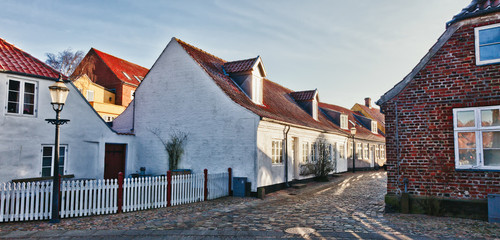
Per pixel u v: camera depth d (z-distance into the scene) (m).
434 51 9.53
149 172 15.68
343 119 28.84
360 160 30.23
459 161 9.01
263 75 17.36
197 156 14.66
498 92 8.63
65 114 13.06
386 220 8.75
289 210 10.39
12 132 11.52
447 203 9.10
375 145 34.50
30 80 12.13
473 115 8.94
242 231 7.64
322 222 8.57
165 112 15.69
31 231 7.77
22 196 8.87
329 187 16.97
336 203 11.79
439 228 7.81
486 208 8.60
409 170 9.66
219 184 13.36
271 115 15.75
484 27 8.94
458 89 9.15
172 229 7.87
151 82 16.27
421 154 9.52
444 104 9.31
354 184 18.27
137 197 11.02
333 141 23.48
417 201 9.50
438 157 9.28
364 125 36.25
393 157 9.91
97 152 14.23
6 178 11.26
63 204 9.19
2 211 8.71
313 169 19.06
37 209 8.97
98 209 9.67
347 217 9.20
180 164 14.97
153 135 15.84
